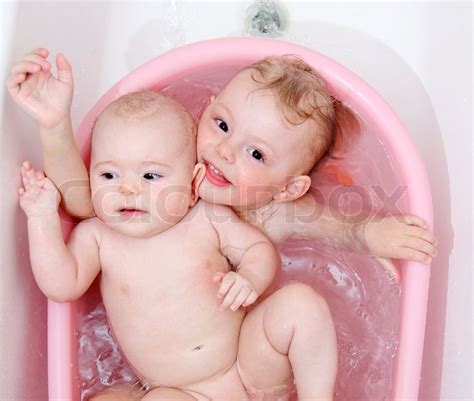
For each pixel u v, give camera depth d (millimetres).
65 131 1155
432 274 1415
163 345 1195
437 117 1531
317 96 1236
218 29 1695
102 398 1203
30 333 1232
